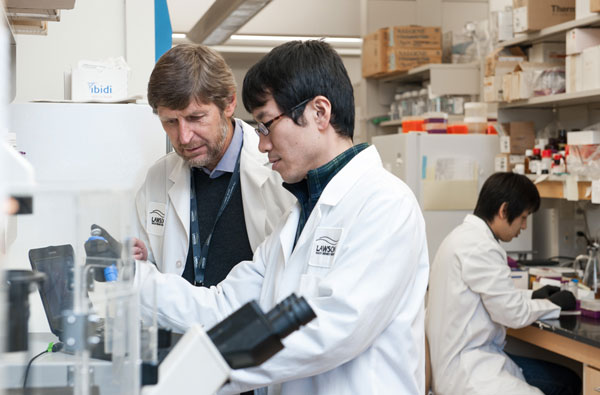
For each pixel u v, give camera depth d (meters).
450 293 2.85
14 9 1.88
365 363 1.35
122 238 0.75
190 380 0.78
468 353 2.80
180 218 1.97
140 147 2.17
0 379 0.68
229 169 1.96
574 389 3.00
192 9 6.88
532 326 2.92
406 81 6.12
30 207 0.69
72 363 0.81
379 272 1.29
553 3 3.56
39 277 0.72
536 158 3.64
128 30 3.12
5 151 0.60
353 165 1.42
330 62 1.39
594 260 3.21
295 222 1.54
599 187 3.04
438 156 4.05
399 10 6.48
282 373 1.19
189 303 1.52
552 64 3.70
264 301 1.53
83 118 2.14
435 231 4.03
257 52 7.61
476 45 5.12
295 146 1.39
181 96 1.72
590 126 3.47
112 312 0.77
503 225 2.97
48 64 3.08
